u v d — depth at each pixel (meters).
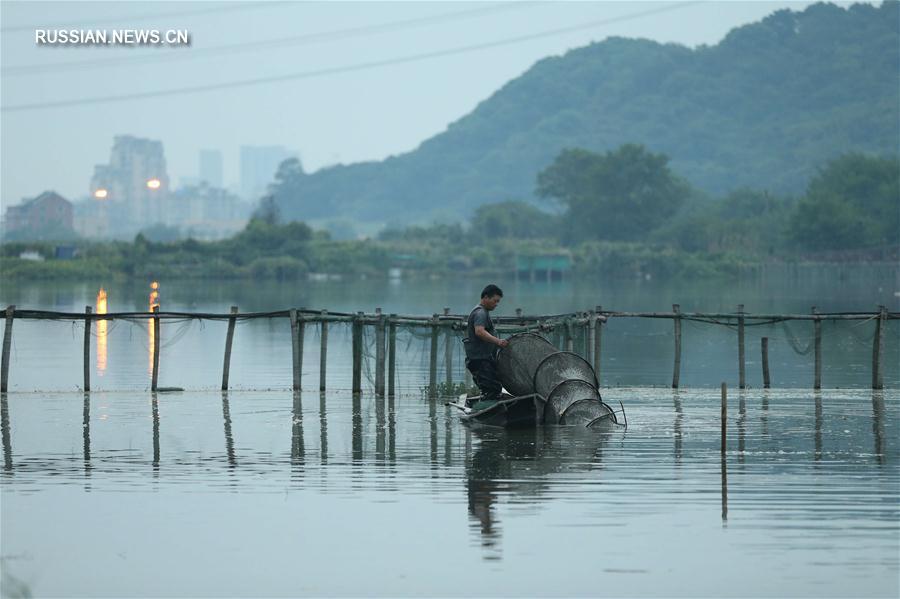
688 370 97.81
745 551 36.41
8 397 74.50
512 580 34.00
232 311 77.94
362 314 76.00
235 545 37.44
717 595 32.78
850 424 61.38
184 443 55.59
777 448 53.66
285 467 49.38
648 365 102.12
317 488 45.19
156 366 77.88
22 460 51.00
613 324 159.75
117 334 138.75
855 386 83.50
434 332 76.19
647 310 180.50
